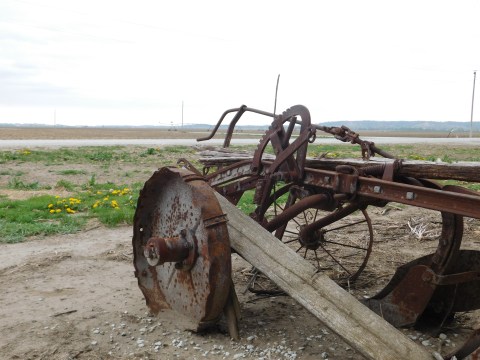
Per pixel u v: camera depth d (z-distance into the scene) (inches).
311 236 259.9
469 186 605.0
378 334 152.9
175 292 201.8
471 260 202.5
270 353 179.3
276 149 218.4
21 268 279.3
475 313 222.5
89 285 255.0
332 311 163.3
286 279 177.6
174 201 199.9
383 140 2411.4
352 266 290.0
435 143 2047.2
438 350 186.7
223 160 269.1
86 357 176.4
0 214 412.5
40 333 195.2
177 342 186.7
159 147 1330.0
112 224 391.5
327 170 220.7
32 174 731.4
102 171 785.6
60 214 424.2
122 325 202.2
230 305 188.9
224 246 178.9
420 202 165.0
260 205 219.6
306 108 206.1
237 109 280.7
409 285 200.4
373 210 458.0
